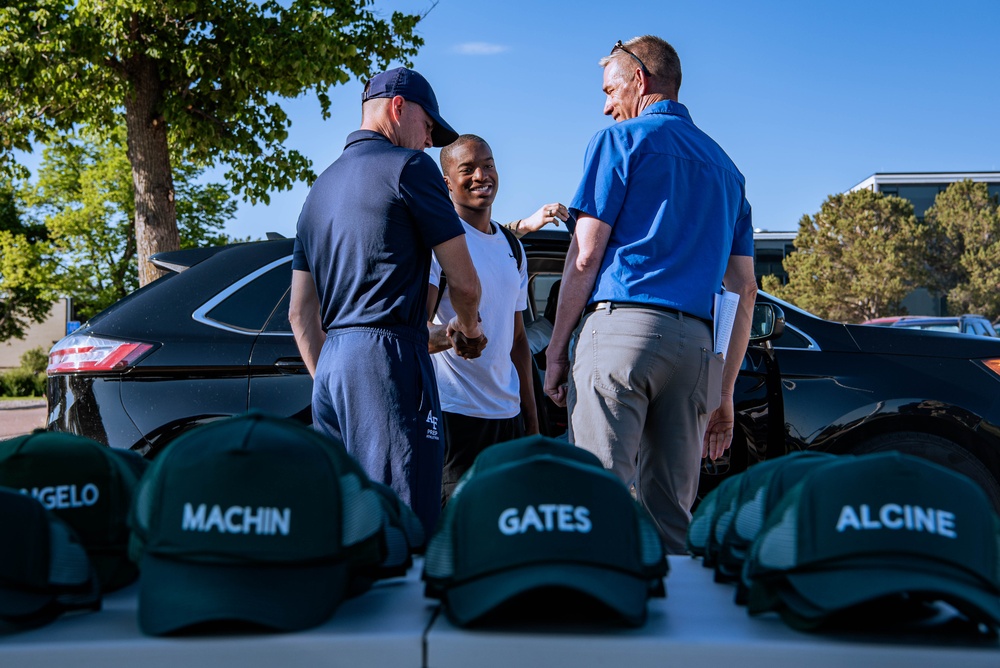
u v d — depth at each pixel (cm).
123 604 121
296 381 362
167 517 108
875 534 102
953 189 4991
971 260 4700
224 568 106
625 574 107
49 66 938
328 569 109
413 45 1095
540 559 105
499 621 109
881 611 107
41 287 2723
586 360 248
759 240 5856
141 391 363
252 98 1055
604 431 243
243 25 980
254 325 373
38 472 126
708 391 252
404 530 129
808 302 4847
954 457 393
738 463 388
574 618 109
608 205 251
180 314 375
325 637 104
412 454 232
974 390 393
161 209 1036
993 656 100
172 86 1016
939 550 100
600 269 253
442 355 326
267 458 109
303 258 266
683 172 254
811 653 102
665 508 253
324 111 1093
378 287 237
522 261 345
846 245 4862
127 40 939
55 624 112
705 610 116
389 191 238
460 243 243
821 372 395
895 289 4641
